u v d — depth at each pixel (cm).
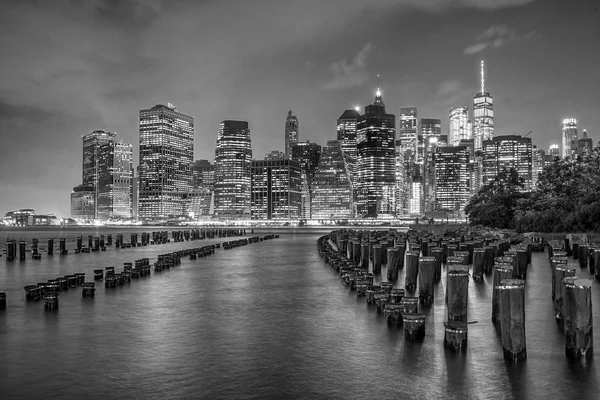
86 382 1730
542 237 6556
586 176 8412
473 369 1762
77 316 2789
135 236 10362
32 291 3306
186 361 1942
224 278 4409
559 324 2328
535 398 1518
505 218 10231
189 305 3102
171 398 1583
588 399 1501
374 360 1902
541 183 9475
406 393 1584
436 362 1852
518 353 1816
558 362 1802
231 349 2097
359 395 1579
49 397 1608
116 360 1966
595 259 3578
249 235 17262
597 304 2711
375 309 2864
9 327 2528
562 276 2381
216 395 1600
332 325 2486
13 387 1692
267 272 4850
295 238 14300
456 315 2200
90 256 7475
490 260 3934
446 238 6356
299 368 1838
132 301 3256
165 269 5175
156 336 2333
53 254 7875
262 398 1570
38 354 2055
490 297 3025
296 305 3048
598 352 1891
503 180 11138
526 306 2716
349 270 4025
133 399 1580
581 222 7025
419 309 2697
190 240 13262
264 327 2481
